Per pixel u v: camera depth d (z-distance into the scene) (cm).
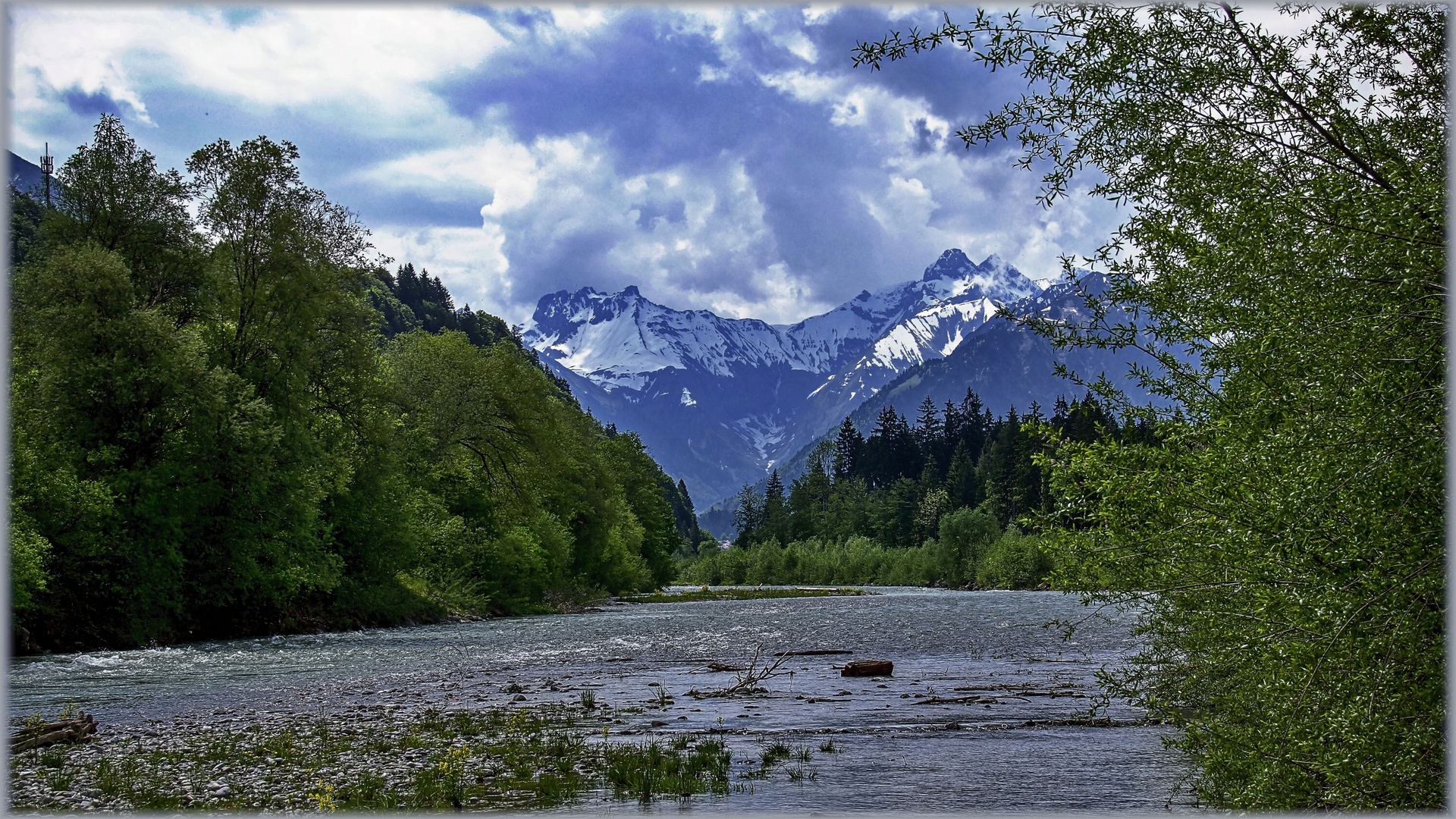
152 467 3375
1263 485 699
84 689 2197
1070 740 1477
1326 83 743
